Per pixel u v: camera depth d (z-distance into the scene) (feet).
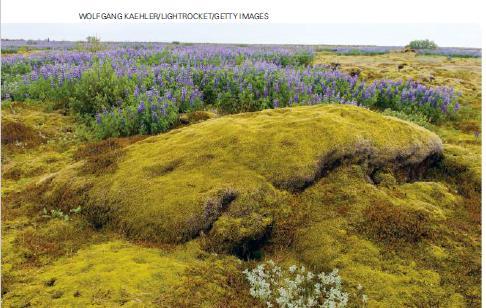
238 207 23.15
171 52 77.36
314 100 47.03
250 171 25.17
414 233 22.22
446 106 50.83
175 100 44.06
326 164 26.27
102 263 19.54
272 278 20.10
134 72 52.44
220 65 61.62
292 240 22.53
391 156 28.37
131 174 25.82
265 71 53.16
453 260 20.93
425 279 19.69
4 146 36.60
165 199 23.44
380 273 19.85
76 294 17.28
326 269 20.47
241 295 18.54
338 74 58.13
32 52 87.40
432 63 87.92
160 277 18.52
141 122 39.63
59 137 39.60
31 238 22.26
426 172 31.24
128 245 21.67
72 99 45.37
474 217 25.49
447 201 26.53
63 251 21.12
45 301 17.01
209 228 22.49
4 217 24.45
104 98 44.80
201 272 19.33
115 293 17.30
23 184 29.89
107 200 24.44
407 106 51.85
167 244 21.68
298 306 18.31
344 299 18.31
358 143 27.27
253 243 22.41
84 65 58.08
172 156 26.96
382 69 77.36
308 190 25.00
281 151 26.25
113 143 36.60
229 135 28.04
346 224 22.71
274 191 24.25
